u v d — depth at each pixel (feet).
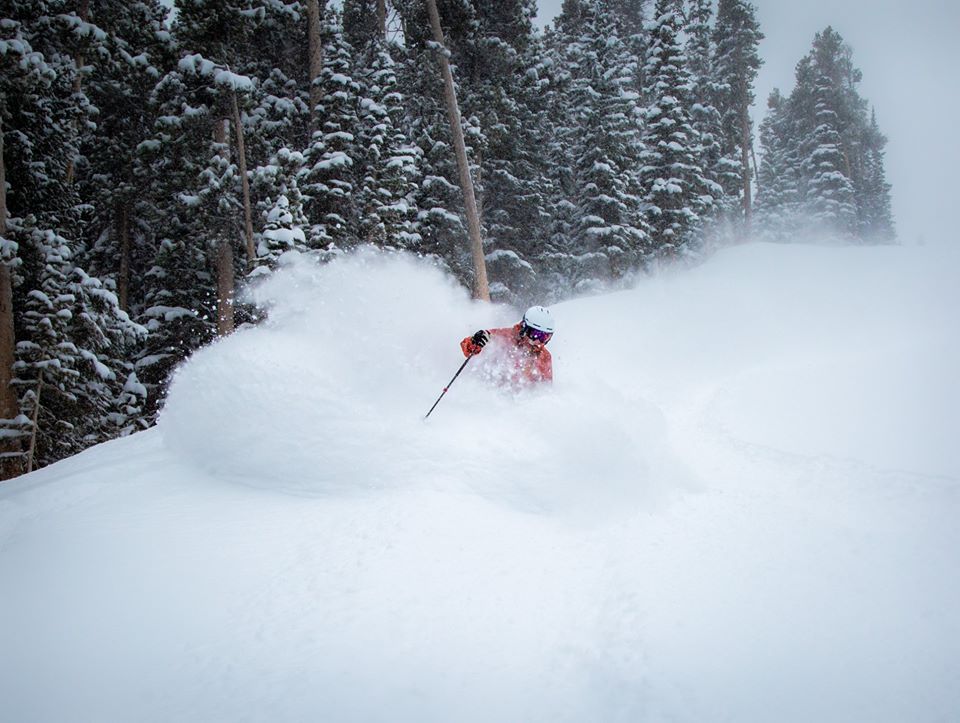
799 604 8.34
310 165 57.00
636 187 76.89
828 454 16.31
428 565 10.04
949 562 9.14
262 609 8.68
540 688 6.95
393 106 60.85
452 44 60.08
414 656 7.59
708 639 7.70
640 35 104.17
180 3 47.88
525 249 77.10
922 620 7.68
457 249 66.49
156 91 50.21
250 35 56.08
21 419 38.68
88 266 65.10
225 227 50.98
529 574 9.83
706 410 22.49
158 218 56.59
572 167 80.23
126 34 56.39
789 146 135.54
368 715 6.50
